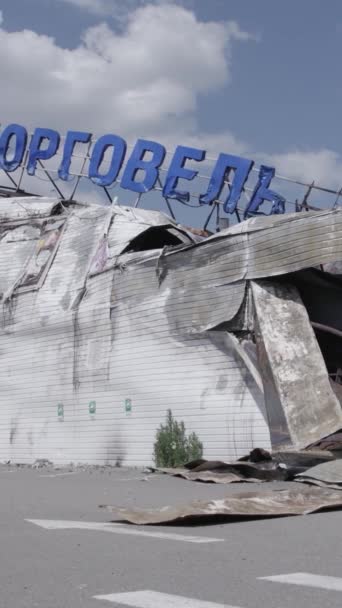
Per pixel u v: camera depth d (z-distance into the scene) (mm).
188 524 9227
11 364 25781
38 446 24297
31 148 36938
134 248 24094
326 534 8367
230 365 19156
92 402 22688
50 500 12516
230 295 19172
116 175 35156
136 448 21172
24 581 6000
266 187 33438
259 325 18203
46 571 6371
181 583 5855
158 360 20875
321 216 17812
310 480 14094
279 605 5156
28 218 28281
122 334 22031
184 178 34125
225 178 34062
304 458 16109
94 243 24703
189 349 20156
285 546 7562
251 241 18984
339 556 7020
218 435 19156
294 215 18344
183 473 16859
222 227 33656
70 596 5469
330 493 11477
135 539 8031
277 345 17812
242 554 7113
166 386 20562
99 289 23062
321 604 5172
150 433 20844
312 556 7012
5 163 37250
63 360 23938
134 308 21734
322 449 16031
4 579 6094
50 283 25234
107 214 25141
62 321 24141
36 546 7676
